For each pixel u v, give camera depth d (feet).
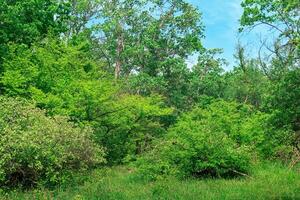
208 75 154.10
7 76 71.87
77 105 73.72
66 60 77.05
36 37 85.87
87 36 143.74
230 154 65.05
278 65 47.03
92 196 46.60
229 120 83.25
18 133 49.83
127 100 84.43
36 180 50.65
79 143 53.06
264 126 48.75
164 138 74.43
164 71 151.74
